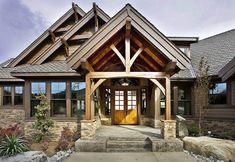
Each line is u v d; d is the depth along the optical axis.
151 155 7.06
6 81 12.84
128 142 7.94
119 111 12.76
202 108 11.20
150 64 8.95
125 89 12.77
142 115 12.49
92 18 12.24
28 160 6.20
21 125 12.86
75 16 12.88
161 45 7.76
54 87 10.97
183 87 12.10
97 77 8.16
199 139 7.68
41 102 10.03
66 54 12.31
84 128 7.96
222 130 10.45
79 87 10.88
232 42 13.23
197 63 12.89
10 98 13.23
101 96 12.55
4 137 7.97
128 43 7.94
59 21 12.99
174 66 7.56
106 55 8.68
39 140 9.63
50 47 12.09
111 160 6.50
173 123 7.94
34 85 11.03
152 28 7.73
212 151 6.75
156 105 11.20
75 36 12.10
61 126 10.62
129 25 7.46
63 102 10.93
